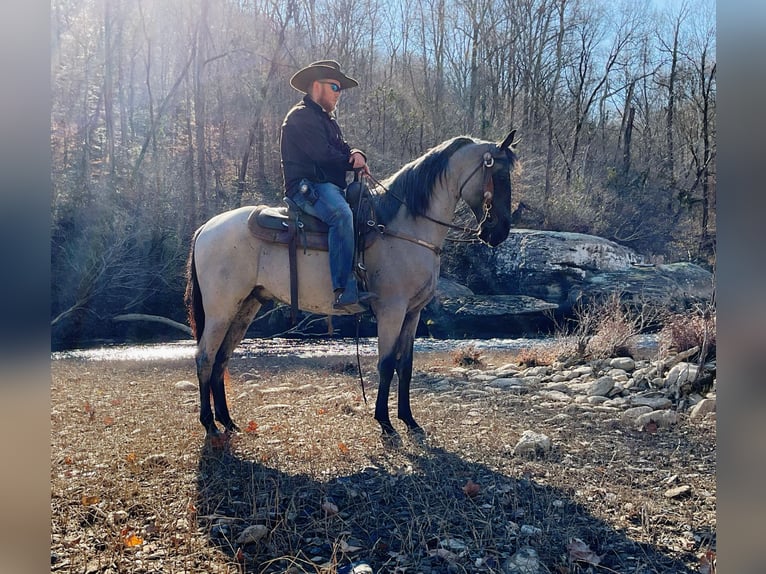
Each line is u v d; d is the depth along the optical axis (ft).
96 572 8.99
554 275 69.77
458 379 28.35
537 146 106.63
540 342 55.52
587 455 14.65
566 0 108.47
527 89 109.19
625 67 116.26
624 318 33.35
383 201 16.14
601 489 12.17
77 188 66.33
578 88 113.91
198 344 16.38
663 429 17.04
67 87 81.15
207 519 10.80
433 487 12.26
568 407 20.07
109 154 79.20
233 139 90.84
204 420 15.97
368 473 13.16
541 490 12.20
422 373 30.71
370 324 65.10
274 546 9.75
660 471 13.37
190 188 78.48
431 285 16.16
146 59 91.97
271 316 63.26
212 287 15.98
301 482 12.60
